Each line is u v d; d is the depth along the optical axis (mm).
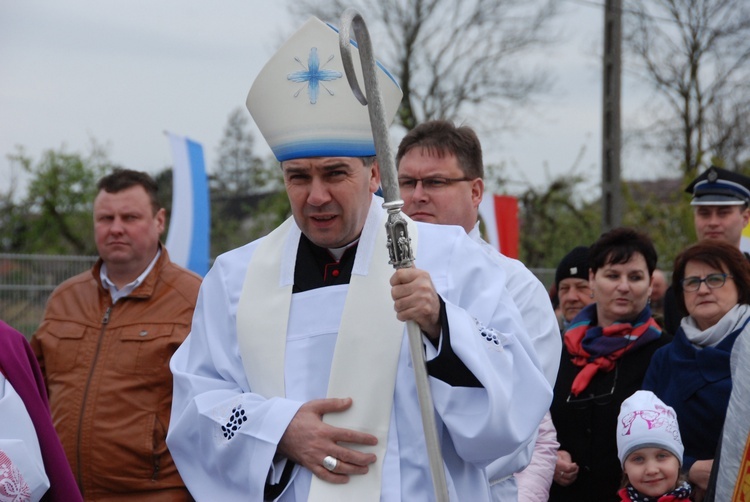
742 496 2625
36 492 2807
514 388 2535
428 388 2373
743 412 2666
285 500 2574
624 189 16875
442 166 3520
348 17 2273
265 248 2850
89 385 4152
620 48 13016
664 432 3201
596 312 4125
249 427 2555
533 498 3422
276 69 2627
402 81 21672
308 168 2572
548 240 17312
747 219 5211
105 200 4332
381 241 2703
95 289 4383
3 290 11219
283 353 2666
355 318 2621
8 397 2873
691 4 21109
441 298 2494
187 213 8008
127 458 4059
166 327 4219
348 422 2553
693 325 3643
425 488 2521
